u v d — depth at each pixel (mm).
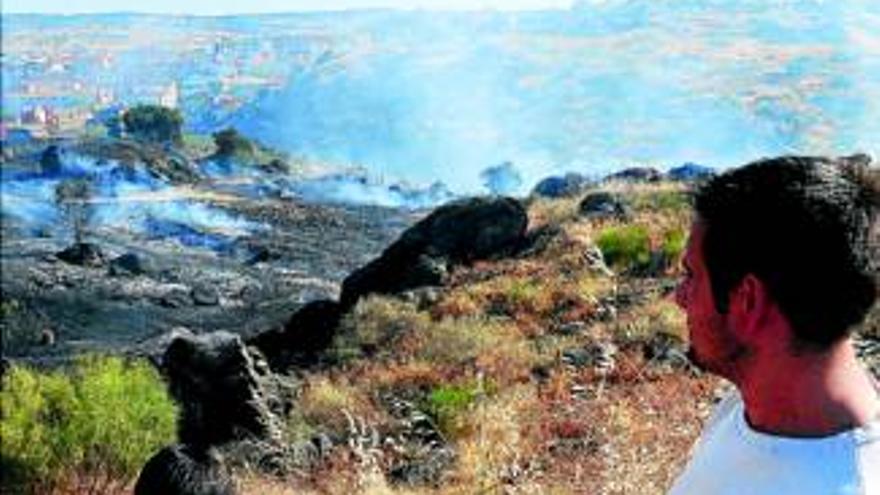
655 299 19141
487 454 8281
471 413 11219
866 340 7012
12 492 12656
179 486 6336
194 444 12758
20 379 13641
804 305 1556
